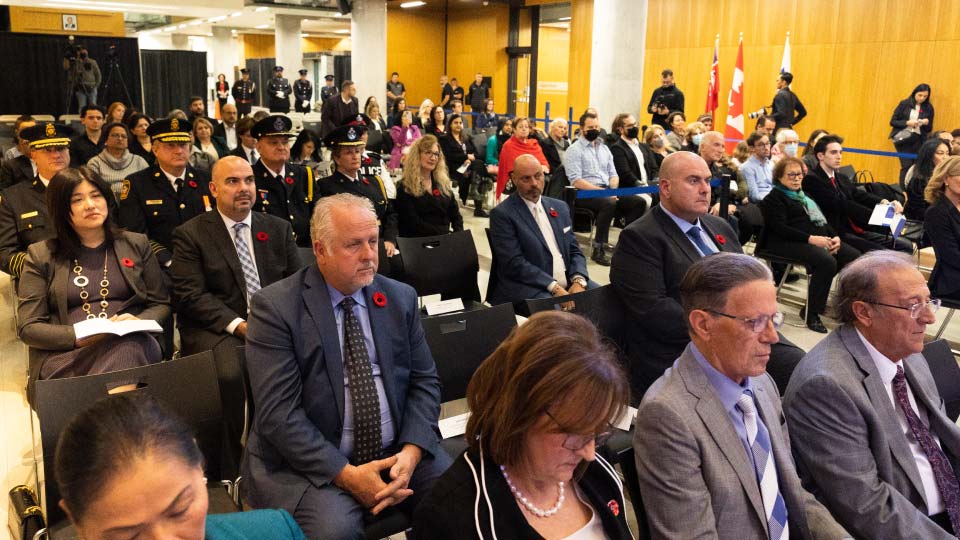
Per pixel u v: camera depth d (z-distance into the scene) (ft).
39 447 10.90
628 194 21.75
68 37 49.44
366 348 7.47
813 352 7.22
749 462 5.91
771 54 42.98
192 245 10.72
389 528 6.81
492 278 13.82
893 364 7.07
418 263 13.10
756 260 6.09
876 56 38.01
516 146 26.68
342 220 7.16
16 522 8.59
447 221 16.88
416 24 75.61
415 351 7.90
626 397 4.35
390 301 7.72
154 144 14.05
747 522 5.81
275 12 60.44
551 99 70.59
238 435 8.58
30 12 51.03
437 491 4.52
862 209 18.94
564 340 4.30
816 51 40.65
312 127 51.96
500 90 72.18
